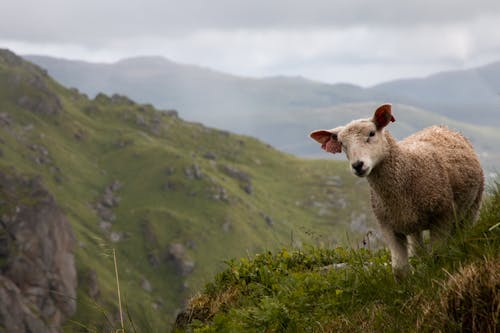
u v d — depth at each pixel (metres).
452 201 8.21
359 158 7.89
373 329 5.63
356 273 7.03
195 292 9.36
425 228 8.27
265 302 7.07
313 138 8.81
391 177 8.03
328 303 6.70
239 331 6.84
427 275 5.99
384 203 8.18
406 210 8.03
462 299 4.75
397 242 8.20
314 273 7.86
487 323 4.54
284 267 9.09
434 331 4.81
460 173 8.62
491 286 4.62
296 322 6.56
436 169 8.24
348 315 6.19
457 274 5.05
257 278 9.02
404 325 5.25
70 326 6.77
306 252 9.62
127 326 6.91
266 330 6.69
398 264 7.28
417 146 8.63
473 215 9.09
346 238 9.59
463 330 4.69
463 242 6.27
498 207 7.82
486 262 4.89
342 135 8.24
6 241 141.00
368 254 8.98
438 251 6.58
